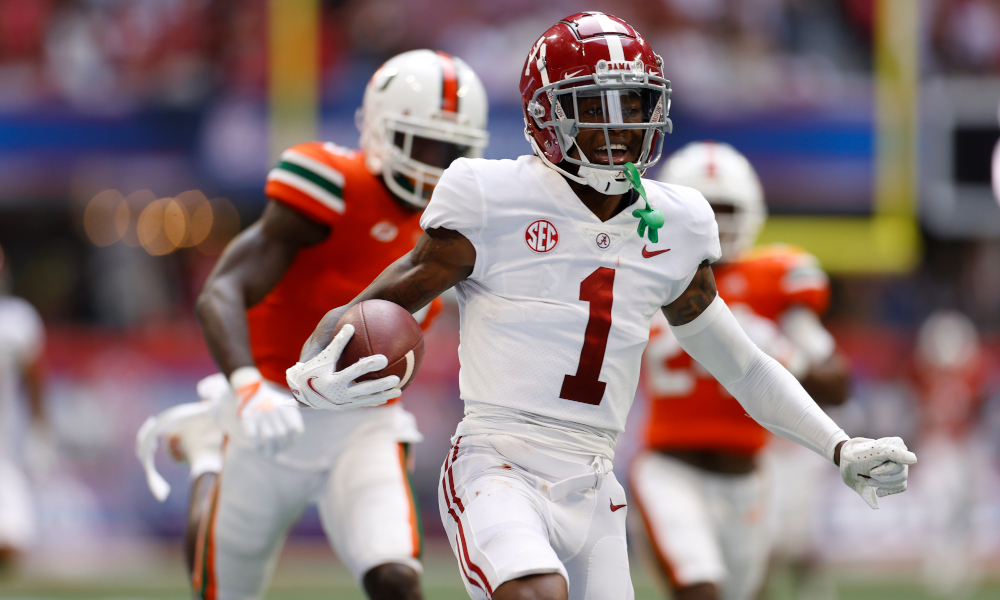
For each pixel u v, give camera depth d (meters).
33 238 40.59
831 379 16.22
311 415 12.68
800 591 22.56
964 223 37.00
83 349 32.91
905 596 26.94
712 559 15.06
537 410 9.38
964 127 36.91
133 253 40.28
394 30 37.22
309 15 36.34
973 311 40.19
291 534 32.75
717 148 16.81
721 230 16.53
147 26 37.38
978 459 32.84
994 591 28.05
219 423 12.92
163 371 33.38
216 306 11.97
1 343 23.55
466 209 9.29
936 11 39.31
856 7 38.97
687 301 9.98
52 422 32.06
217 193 37.94
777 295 16.42
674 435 15.77
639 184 9.35
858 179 36.31
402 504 12.42
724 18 38.22
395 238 12.90
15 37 38.22
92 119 35.12
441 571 29.08
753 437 15.87
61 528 31.42
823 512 32.41
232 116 35.88
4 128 34.91
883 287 40.00
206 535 13.04
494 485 9.20
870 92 36.66
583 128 9.43
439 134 12.73
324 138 36.41
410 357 9.14
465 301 9.84
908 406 34.81
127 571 29.08
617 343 9.48
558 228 9.39
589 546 9.52
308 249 12.69
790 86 37.19
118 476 32.31
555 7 38.31
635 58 9.48
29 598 23.95
